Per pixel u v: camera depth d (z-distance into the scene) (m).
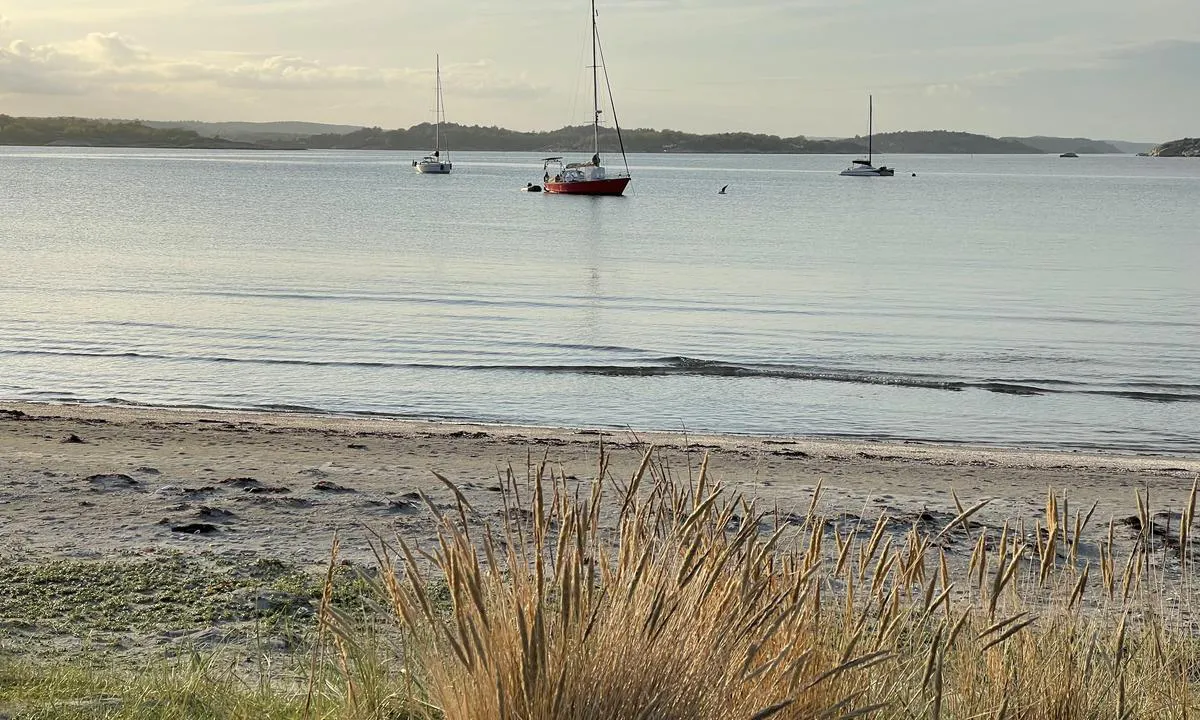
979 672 3.67
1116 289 38.56
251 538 8.70
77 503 9.77
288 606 6.74
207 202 92.31
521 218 77.50
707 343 26.11
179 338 25.28
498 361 23.31
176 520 9.20
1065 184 173.38
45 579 7.30
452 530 3.00
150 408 17.84
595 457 13.34
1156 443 17.41
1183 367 23.86
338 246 52.59
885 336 27.55
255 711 4.17
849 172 194.38
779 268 45.19
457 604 2.84
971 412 19.34
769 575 3.27
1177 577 7.46
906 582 3.61
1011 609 3.88
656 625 2.91
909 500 11.17
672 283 38.91
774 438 16.83
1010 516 10.54
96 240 53.84
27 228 61.22
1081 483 13.12
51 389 19.64
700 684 2.90
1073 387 21.58
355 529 9.02
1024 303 34.41
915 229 71.06
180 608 6.75
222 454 12.88
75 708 4.21
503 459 12.99
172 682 4.64
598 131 107.12
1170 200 119.81
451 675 3.02
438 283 37.62
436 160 169.88
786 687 3.12
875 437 17.41
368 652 3.92
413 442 14.31
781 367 23.16
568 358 23.81
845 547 3.55
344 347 24.56
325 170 194.00
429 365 22.67
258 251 49.31
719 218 80.94
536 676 2.74
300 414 18.03
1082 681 3.62
